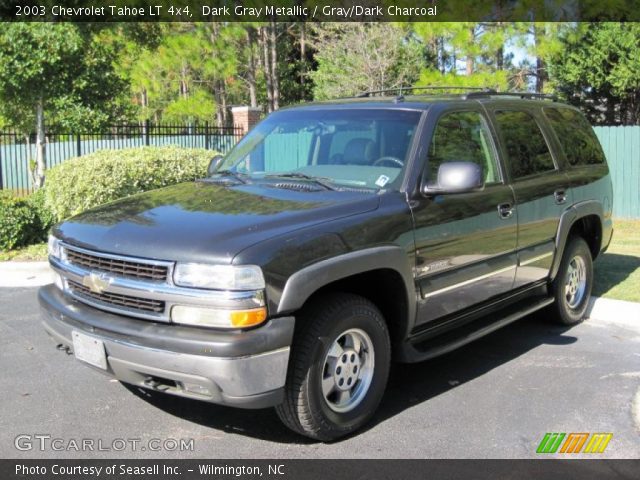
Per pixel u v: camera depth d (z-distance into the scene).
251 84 29.33
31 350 5.77
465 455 4.01
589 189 6.46
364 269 4.06
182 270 3.67
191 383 3.66
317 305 3.97
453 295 4.82
